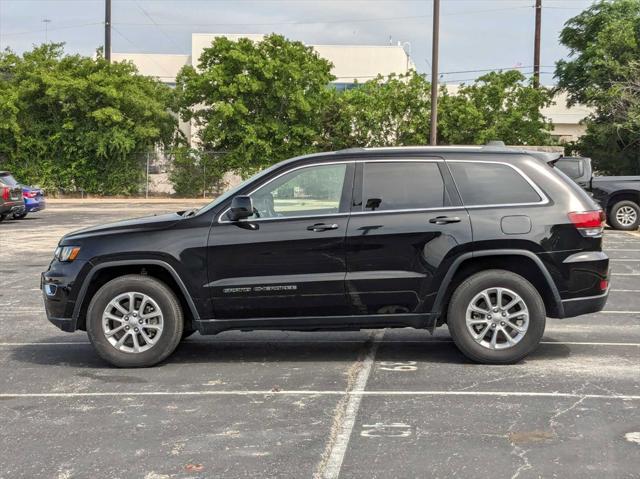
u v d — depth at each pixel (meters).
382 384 6.45
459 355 7.48
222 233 6.99
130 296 7.07
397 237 6.90
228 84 39.50
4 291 11.94
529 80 40.75
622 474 4.44
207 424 5.47
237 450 4.93
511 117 39.72
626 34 35.91
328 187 7.10
